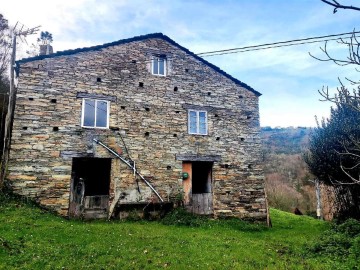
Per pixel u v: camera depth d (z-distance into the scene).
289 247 9.98
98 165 17.30
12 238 7.97
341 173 14.25
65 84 12.90
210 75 15.98
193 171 17.97
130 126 13.66
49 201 11.77
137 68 14.42
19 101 12.08
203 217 14.01
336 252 8.66
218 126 15.48
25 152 11.77
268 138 70.19
